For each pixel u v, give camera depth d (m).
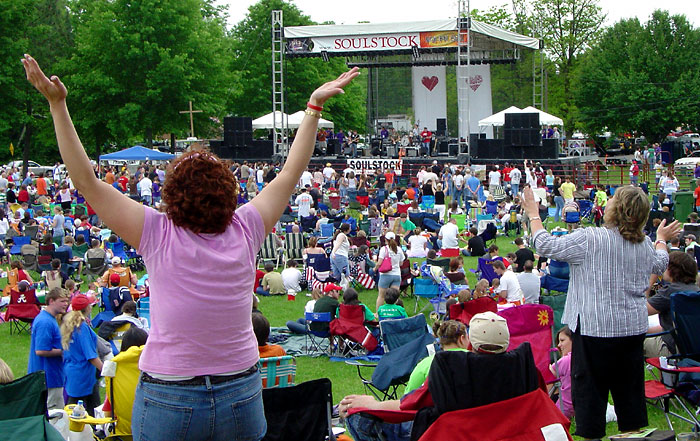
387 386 7.77
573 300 5.11
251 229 2.95
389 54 38.62
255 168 37.72
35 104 49.75
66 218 22.94
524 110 39.91
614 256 4.98
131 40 46.06
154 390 2.74
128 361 6.32
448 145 39.25
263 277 17.20
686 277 8.30
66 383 8.26
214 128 58.78
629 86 57.97
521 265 15.78
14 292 13.77
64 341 8.18
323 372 11.02
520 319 7.69
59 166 44.72
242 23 59.38
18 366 11.84
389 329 9.80
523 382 4.35
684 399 7.84
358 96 63.03
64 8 57.91
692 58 58.16
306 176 32.72
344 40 36.66
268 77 57.28
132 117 46.12
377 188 31.61
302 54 37.38
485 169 35.84
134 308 10.84
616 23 61.66
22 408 5.85
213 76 49.59
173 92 47.44
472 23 37.56
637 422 5.10
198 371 2.72
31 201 32.72
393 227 22.44
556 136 43.22
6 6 45.94
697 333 7.39
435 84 42.91
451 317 10.95
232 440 2.81
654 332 8.52
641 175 44.47
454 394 4.28
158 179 33.19
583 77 59.34
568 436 4.33
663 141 59.59
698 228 17.41
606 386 5.09
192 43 47.75
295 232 20.86
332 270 17.53
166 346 2.73
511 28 60.06
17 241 20.81
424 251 19.25
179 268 2.75
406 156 40.22
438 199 27.06
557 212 27.45
